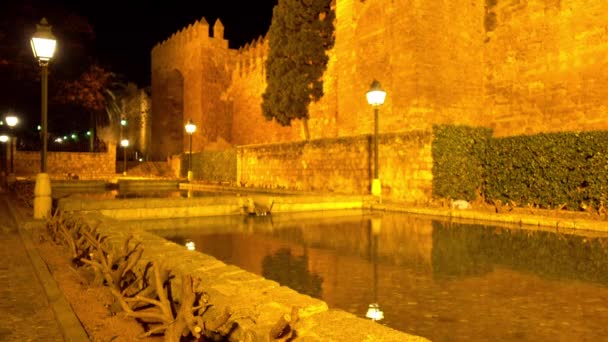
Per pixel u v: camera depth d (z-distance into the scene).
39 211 12.09
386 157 19.70
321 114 27.95
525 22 18.84
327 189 23.61
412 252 8.59
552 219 12.15
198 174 40.56
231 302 3.83
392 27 20.52
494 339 4.25
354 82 24.03
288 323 3.05
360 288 6.04
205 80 42.53
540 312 5.03
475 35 20.48
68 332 4.20
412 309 5.14
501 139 17.39
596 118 16.28
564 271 6.99
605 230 10.95
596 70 16.31
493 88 20.16
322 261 7.79
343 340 3.05
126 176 43.62
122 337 4.17
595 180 14.15
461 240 10.02
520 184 16.53
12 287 6.01
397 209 16.48
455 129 18.06
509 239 10.10
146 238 7.25
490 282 6.33
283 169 27.64
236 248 9.09
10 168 38.25
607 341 4.20
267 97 29.27
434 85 19.52
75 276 6.29
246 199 16.02
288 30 27.84
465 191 18.06
